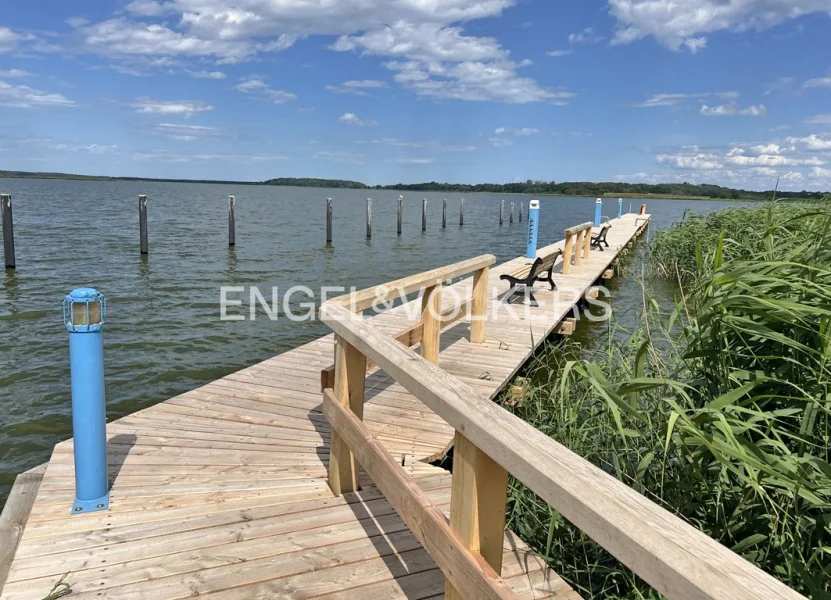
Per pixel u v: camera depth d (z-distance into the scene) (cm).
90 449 273
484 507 164
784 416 244
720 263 266
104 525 261
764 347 264
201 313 959
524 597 219
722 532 231
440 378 190
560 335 782
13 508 282
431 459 344
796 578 201
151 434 369
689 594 91
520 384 500
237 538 252
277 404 427
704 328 257
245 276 1342
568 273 1101
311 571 230
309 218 3519
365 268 1548
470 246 2236
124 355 727
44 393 601
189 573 228
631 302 1039
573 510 118
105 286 1149
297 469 323
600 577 256
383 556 241
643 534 102
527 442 142
